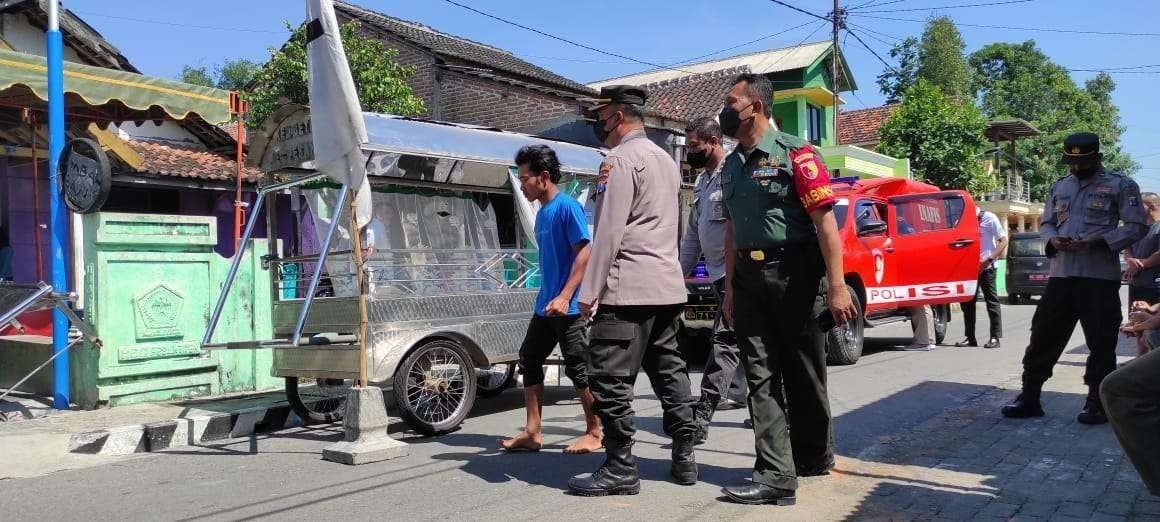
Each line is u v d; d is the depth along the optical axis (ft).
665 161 14.21
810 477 14.88
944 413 20.72
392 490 14.94
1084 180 19.12
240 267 25.98
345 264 21.93
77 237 39.63
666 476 15.25
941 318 38.19
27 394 25.13
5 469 17.04
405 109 52.16
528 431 18.08
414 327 20.27
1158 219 23.75
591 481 14.12
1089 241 18.47
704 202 18.80
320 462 17.48
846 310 12.86
